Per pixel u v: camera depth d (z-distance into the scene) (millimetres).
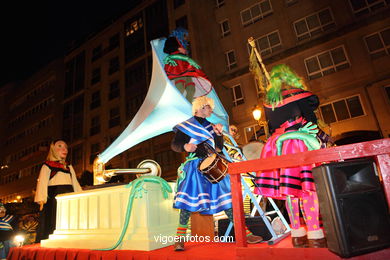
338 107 15273
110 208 3607
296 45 17062
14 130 36344
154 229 3225
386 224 1841
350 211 1817
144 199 3307
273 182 2598
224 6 20688
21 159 34219
